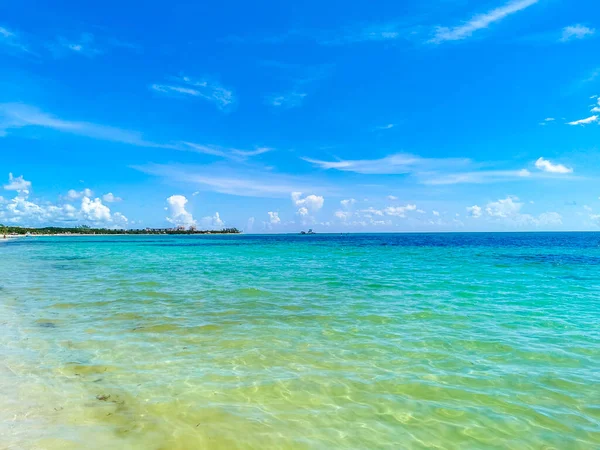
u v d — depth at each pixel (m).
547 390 6.42
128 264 30.19
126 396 6.03
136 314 11.66
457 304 13.27
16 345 8.50
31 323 10.46
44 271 24.61
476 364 7.57
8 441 4.65
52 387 6.29
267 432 5.07
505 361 7.73
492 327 10.26
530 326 10.38
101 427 5.07
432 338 9.26
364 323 10.67
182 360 7.69
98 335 9.34
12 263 31.45
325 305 13.05
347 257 36.88
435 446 4.81
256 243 85.69
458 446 4.82
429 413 5.65
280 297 14.60
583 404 5.94
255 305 13.08
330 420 5.42
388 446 4.80
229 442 4.81
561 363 7.63
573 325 10.47
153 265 29.12
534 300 14.09
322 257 37.12
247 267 27.08
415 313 11.91
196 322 10.68
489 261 31.05
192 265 28.91
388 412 5.67
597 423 5.39
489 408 5.81
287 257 37.59
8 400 5.79
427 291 16.03
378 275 21.80
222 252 48.03
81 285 17.77
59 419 5.24
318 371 7.19
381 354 8.12
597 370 7.27
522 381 6.77
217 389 6.35
